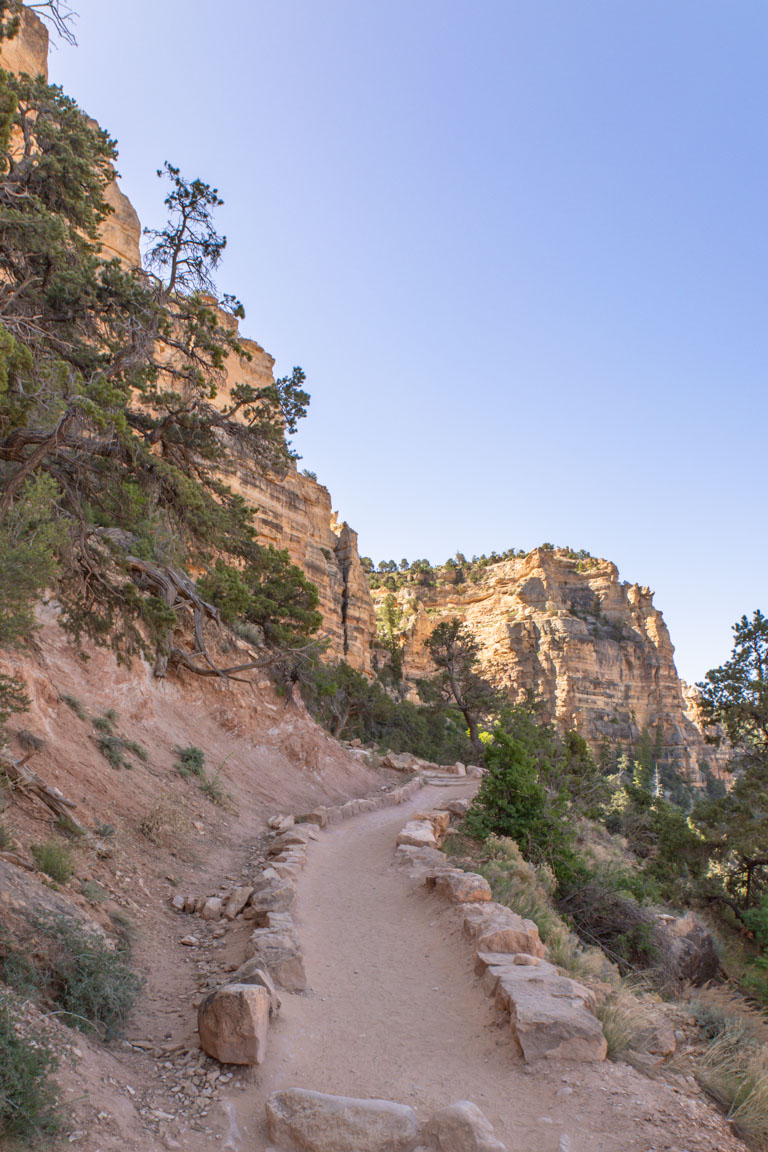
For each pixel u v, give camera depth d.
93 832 10.48
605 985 7.52
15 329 11.76
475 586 161.00
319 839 16.11
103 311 14.09
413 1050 5.76
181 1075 5.16
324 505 93.06
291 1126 4.39
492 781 16.23
